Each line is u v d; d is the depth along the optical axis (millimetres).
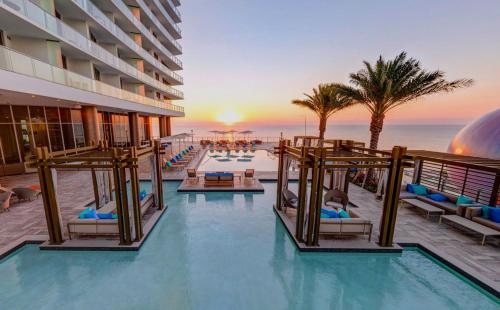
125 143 25984
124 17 20875
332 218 6773
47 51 12602
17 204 9195
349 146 8961
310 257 6262
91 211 7070
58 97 11234
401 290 5105
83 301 4633
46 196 6086
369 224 6645
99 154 7641
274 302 4727
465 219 7434
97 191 8406
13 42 11984
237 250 6570
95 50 15922
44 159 5887
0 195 8500
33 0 12047
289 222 8070
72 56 15414
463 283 5320
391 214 6320
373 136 13000
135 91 24062
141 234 6805
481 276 5203
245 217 8820
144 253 6328
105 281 5219
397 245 6543
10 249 6035
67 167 6012
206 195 11266
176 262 5965
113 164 5961
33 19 10758
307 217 6551
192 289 5031
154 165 8797
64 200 9766
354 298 4879
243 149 27938
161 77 32719
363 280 5426
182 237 7262
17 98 11414
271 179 13859
